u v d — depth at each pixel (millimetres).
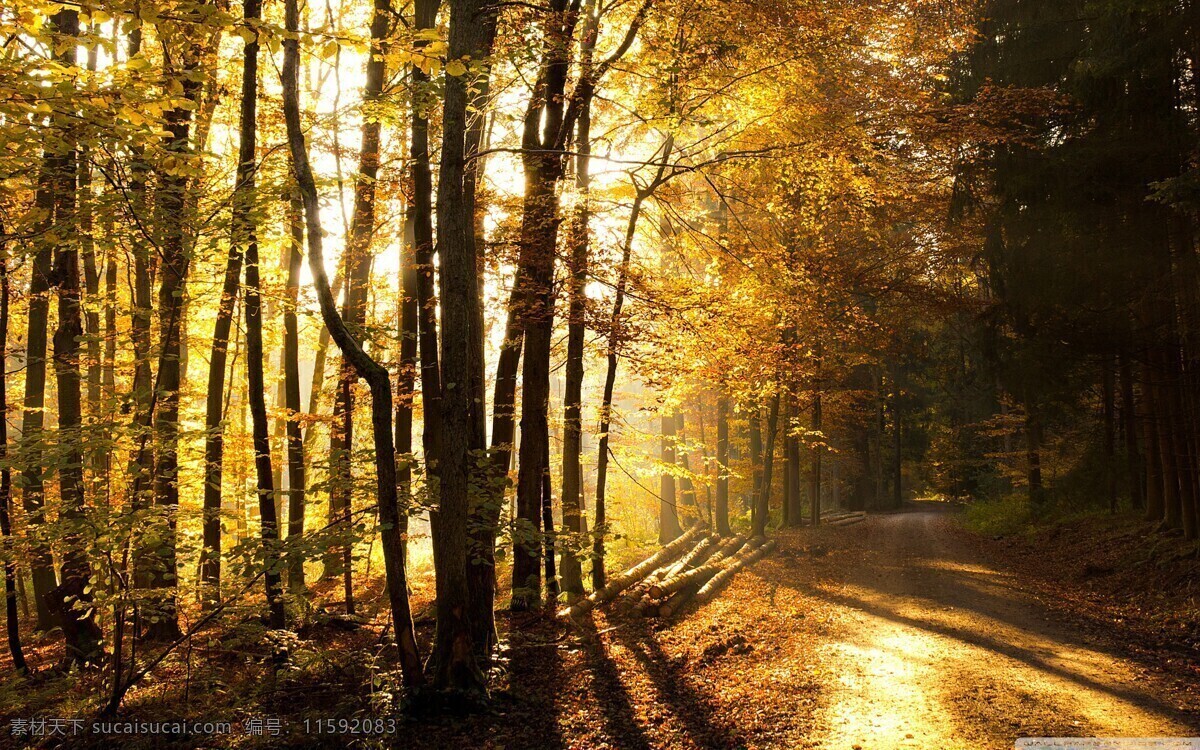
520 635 9328
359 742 6188
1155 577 11789
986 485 35656
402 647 6645
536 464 10531
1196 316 11719
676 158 12648
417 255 8906
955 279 20609
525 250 9867
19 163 5492
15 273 8156
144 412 6891
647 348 10609
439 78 7730
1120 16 11273
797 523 25109
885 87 11469
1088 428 19797
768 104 11398
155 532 6500
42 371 9867
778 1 9812
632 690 7512
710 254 12570
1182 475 12906
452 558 6848
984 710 6559
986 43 14289
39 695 7293
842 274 13312
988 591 12852
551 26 9125
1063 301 13242
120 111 5102
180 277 6996
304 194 6367
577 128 13047
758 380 12523
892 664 8195
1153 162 11477
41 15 4684
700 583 13641
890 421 40250
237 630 7086
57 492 10000
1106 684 7305
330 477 7578
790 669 8125
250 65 8188
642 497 24969
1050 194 13242
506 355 11047
